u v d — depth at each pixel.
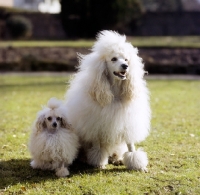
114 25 29.16
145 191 5.12
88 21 28.92
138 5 30.73
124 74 5.73
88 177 5.63
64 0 28.83
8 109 11.20
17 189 5.27
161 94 14.09
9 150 7.07
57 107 5.87
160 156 6.66
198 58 22.08
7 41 28.86
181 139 7.80
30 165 6.18
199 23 33.03
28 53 22.78
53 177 5.65
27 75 20.41
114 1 27.97
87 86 5.89
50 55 22.73
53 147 5.62
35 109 11.26
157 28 32.78
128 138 6.00
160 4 50.06
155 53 22.39
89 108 5.91
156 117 10.10
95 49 6.03
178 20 32.88
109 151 6.21
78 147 6.00
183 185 5.28
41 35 32.25
